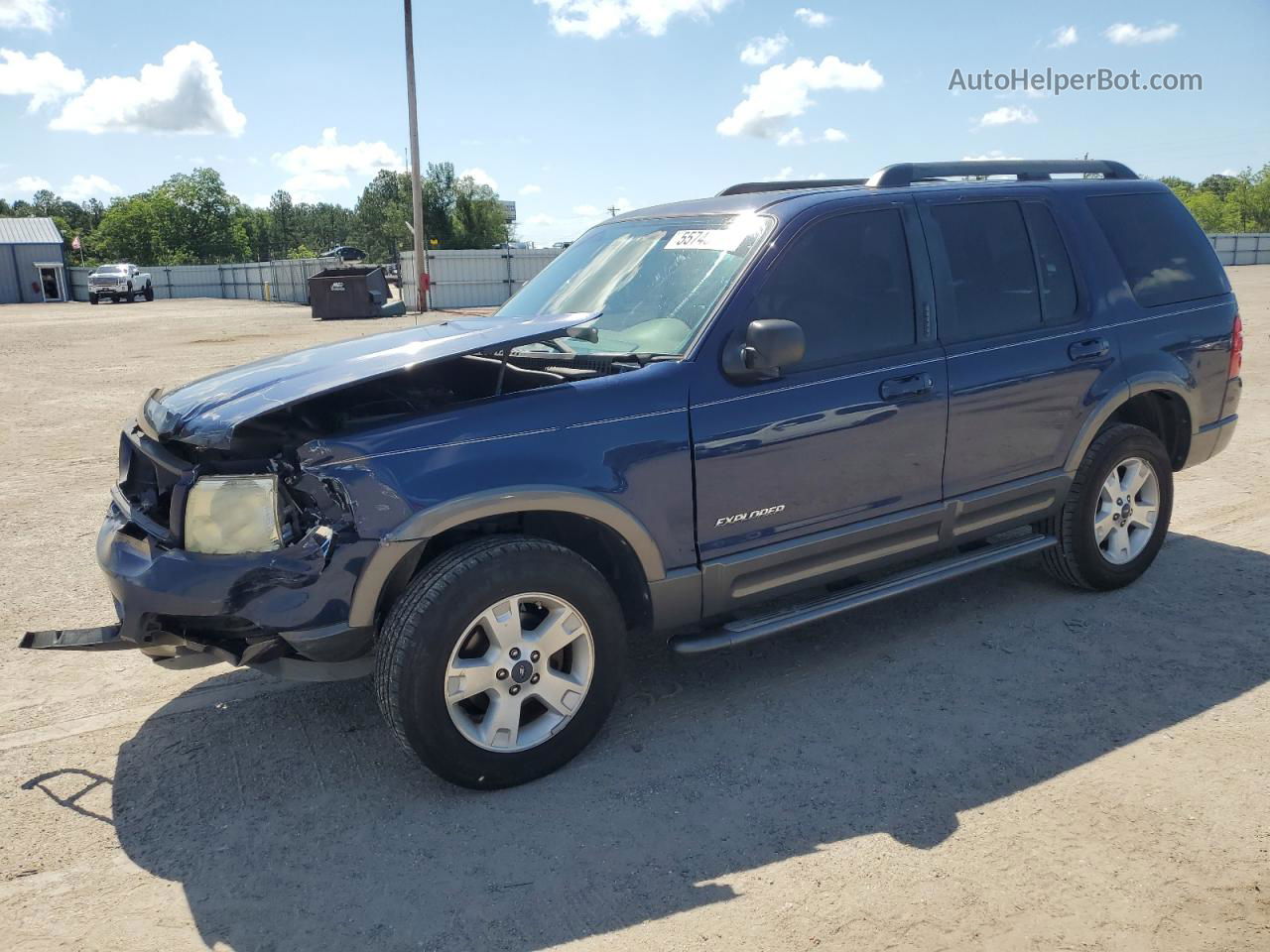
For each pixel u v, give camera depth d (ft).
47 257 195.83
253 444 10.34
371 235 349.82
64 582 17.70
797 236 12.36
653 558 11.17
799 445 11.98
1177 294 15.99
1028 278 14.32
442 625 9.87
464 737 10.25
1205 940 7.94
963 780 10.51
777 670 13.42
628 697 12.79
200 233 350.64
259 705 12.93
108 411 37.32
